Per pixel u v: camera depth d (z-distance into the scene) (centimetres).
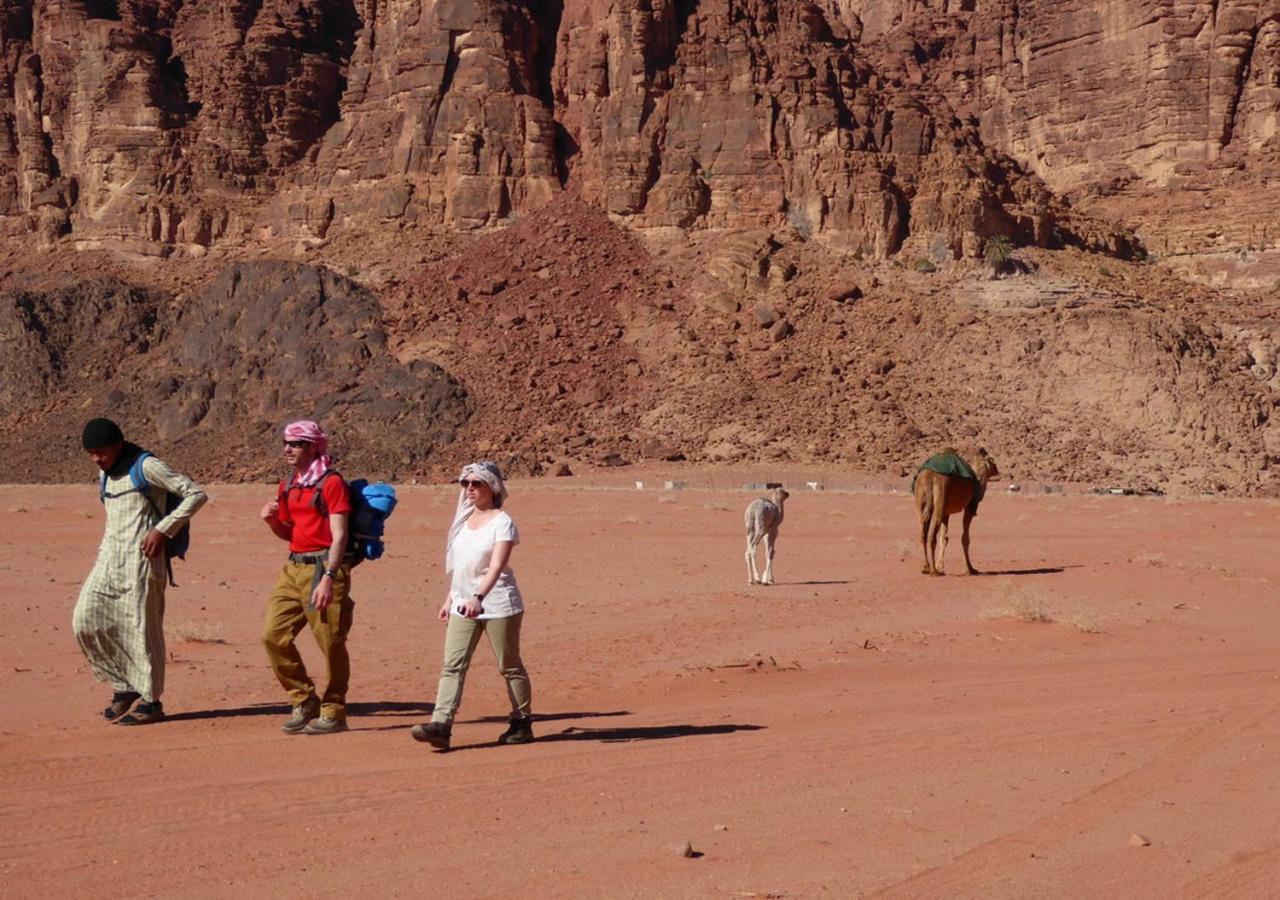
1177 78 12825
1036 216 11344
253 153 12900
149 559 1027
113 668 1031
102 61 13325
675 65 12188
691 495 6788
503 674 943
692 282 11019
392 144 12425
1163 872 613
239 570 2447
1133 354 9412
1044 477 8300
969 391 9456
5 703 1108
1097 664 1389
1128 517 4978
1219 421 8944
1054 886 593
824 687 1239
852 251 11088
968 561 2530
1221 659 1423
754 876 609
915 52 14838
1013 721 1026
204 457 9706
